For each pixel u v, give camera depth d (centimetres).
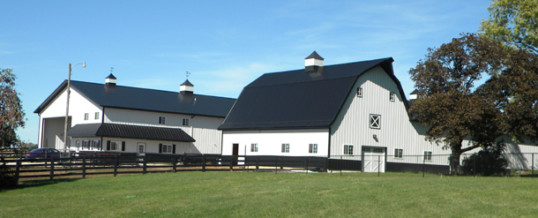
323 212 1905
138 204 2252
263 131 4712
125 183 3006
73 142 6219
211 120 6638
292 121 4494
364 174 3666
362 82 4469
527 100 3575
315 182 2814
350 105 4347
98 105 5884
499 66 3788
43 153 4894
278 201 2128
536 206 1809
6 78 3061
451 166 4119
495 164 4044
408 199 2031
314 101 4506
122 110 5994
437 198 2022
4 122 3003
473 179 2753
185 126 6425
